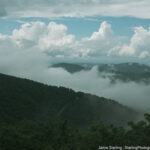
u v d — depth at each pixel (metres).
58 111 129.50
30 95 137.75
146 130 34.44
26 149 32.97
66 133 41.19
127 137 33.06
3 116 99.00
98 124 40.03
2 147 31.72
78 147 32.25
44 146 34.75
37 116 115.94
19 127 47.31
